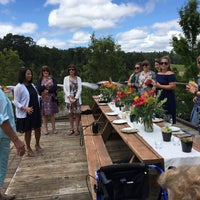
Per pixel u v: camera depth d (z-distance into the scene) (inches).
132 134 124.6
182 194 29.9
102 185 75.7
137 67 236.7
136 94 169.6
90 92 409.1
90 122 207.0
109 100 235.3
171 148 100.8
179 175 31.8
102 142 151.1
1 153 111.0
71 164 162.1
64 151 186.1
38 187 134.0
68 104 222.1
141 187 79.1
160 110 125.8
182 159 90.9
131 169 79.3
